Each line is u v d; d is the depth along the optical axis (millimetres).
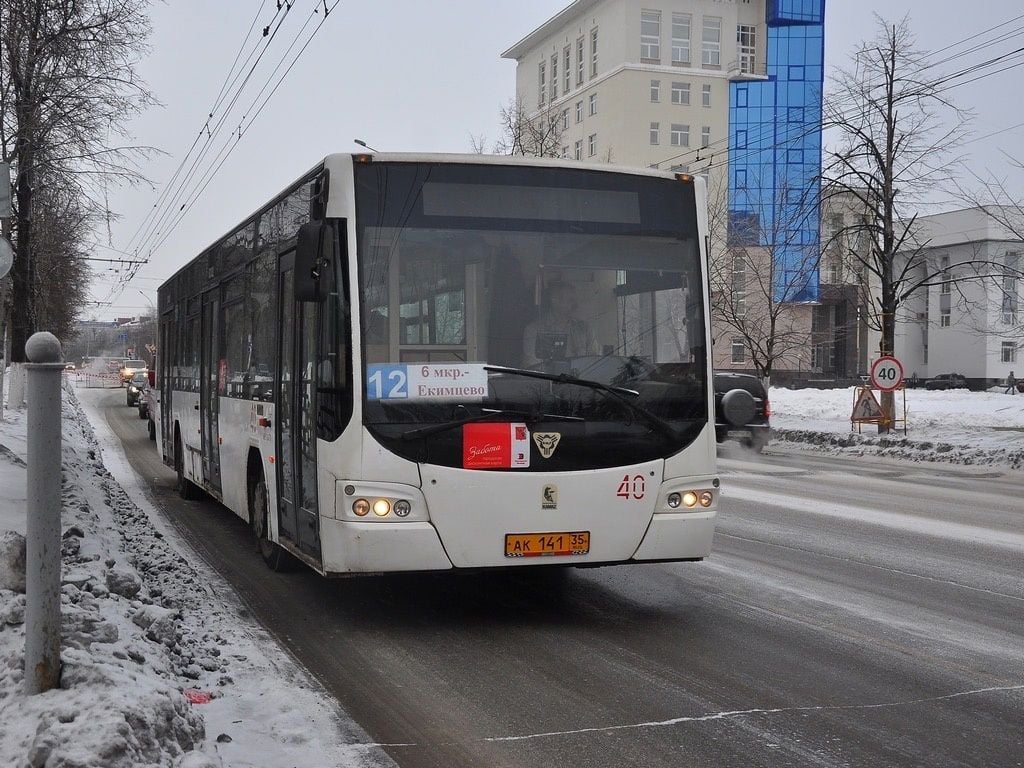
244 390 10227
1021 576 9227
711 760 4781
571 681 6047
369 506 6945
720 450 25266
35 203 22484
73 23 18844
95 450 21547
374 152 7270
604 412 7340
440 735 5090
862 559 10078
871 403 26969
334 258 7172
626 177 7676
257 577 9102
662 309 7633
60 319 37281
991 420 32562
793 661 6480
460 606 8031
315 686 5871
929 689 5898
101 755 3725
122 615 5891
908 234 31484
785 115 67750
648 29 70000
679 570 9508
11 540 5805
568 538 7211
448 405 7078
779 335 35812
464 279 7254
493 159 7445
